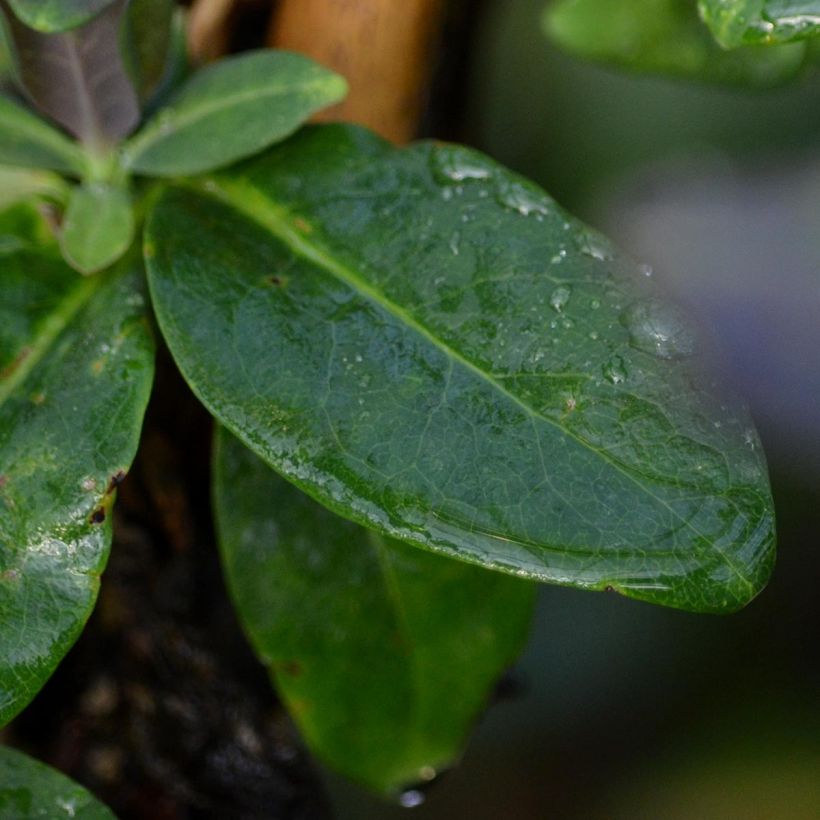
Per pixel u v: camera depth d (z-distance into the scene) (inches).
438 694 18.2
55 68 17.5
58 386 17.2
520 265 17.1
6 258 17.5
